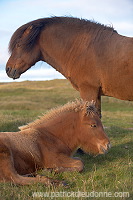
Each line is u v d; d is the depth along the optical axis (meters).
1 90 42.28
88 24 6.24
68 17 6.46
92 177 4.74
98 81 6.05
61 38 6.32
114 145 7.25
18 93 39.47
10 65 6.51
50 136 5.31
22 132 5.18
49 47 6.44
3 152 4.50
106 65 5.90
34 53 6.51
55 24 6.42
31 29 6.36
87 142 5.29
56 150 5.20
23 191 4.17
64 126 5.36
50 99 31.84
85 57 6.07
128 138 8.02
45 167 5.14
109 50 5.91
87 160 6.02
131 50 5.72
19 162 4.84
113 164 5.53
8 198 3.92
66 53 6.28
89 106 5.26
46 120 5.50
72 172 4.92
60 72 6.61
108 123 12.51
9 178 4.46
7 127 9.19
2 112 15.41
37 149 5.09
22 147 4.93
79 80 6.24
